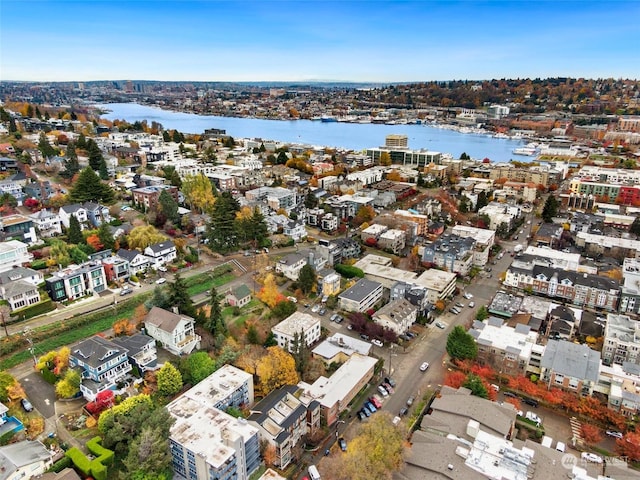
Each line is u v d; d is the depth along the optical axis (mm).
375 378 113875
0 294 120875
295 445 91188
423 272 163000
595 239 191250
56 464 78312
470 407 93375
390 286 156500
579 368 106875
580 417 101625
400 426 89125
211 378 98688
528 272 159125
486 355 116438
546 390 107562
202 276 152875
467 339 117188
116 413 86500
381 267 166375
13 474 72938
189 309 122500
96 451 80812
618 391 101562
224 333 119625
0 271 131250
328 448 93000
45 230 161125
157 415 80875
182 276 151875
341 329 134250
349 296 142375
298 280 150375
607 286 147000
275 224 195125
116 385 97625
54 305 125625
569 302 152625
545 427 99375
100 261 141750
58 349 111188
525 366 112875
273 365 102812
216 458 75375
